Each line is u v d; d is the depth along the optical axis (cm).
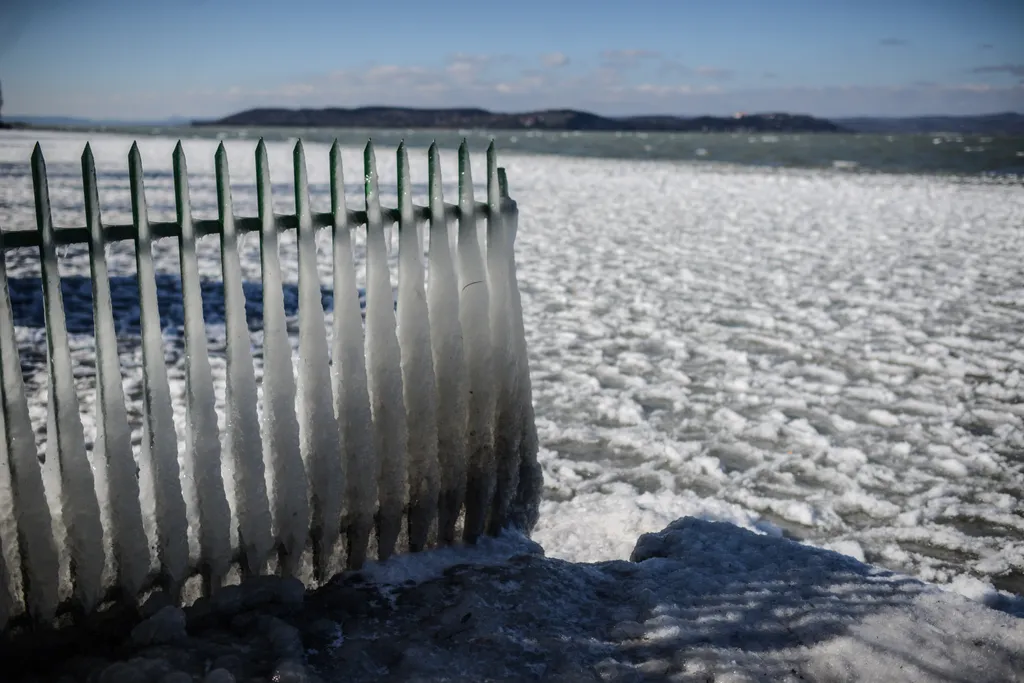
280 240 1410
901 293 1079
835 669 244
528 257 1335
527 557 322
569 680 233
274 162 3272
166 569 256
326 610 271
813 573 310
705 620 274
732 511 476
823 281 1159
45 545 233
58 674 228
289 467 274
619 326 912
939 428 619
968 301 1040
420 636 256
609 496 496
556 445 584
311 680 225
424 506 312
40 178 222
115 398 241
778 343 847
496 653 247
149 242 241
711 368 765
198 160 3281
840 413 654
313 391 279
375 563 305
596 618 280
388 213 290
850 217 1878
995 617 278
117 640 246
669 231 1647
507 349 329
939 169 3700
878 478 536
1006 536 461
